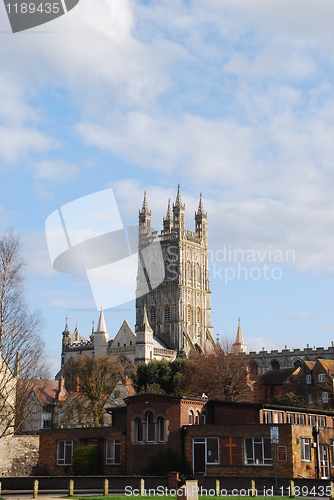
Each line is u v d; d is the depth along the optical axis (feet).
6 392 241.96
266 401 501.56
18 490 221.05
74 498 177.27
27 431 460.14
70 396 485.97
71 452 262.26
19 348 233.76
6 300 228.84
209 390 478.18
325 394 491.72
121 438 251.80
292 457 223.71
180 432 239.71
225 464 231.09
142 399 246.68
